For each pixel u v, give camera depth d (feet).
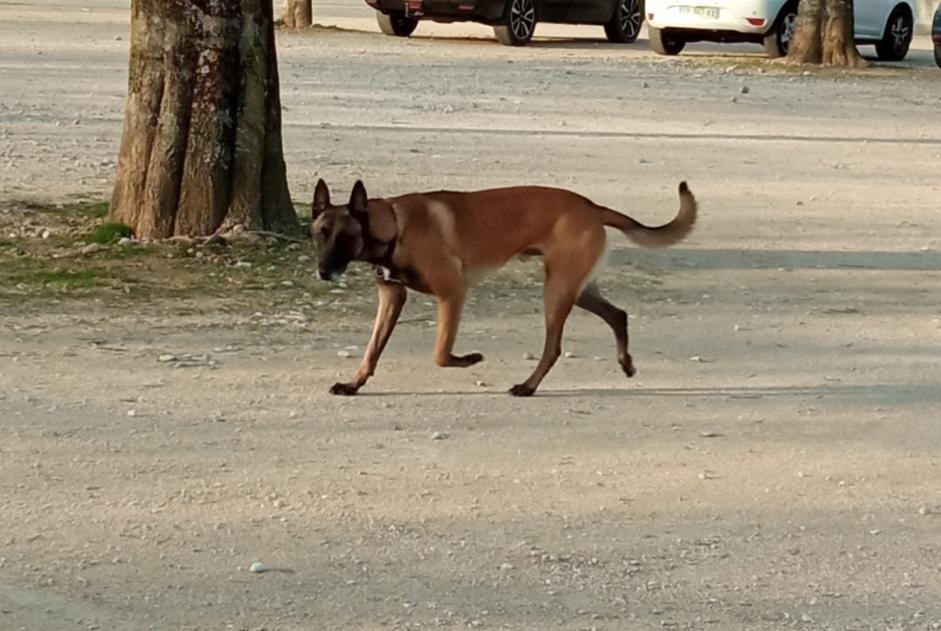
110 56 81.92
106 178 49.03
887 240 45.73
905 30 99.81
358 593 19.97
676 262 41.68
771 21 92.38
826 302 37.99
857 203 51.34
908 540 22.62
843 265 42.16
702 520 23.09
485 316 35.24
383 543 21.66
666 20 93.40
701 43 106.22
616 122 66.28
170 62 39.04
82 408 27.25
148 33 39.04
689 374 31.17
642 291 38.37
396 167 52.90
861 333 35.04
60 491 23.18
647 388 30.04
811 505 23.93
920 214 49.93
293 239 39.88
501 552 21.50
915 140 65.92
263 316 34.06
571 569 21.01
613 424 27.61
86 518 22.17
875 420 28.45
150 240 39.19
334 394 28.68
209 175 39.29
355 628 18.94
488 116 65.98
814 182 54.90
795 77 85.35
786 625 19.52
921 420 28.53
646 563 21.35
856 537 22.65
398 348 32.19
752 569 21.31
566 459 25.57
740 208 49.39
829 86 82.64
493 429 27.04
